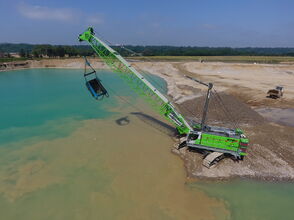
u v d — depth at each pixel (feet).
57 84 178.50
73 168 61.93
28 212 46.70
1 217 45.44
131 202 49.37
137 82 79.15
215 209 47.96
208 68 240.73
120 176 58.44
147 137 81.56
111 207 47.93
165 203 49.26
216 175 58.54
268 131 84.23
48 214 46.14
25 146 74.02
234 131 66.08
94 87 79.15
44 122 95.35
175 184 55.52
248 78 195.00
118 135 82.89
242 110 99.81
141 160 66.18
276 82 176.35
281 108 114.42
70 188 53.83
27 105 119.44
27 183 55.62
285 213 47.32
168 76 213.66
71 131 86.22
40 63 297.33
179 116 71.82
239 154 62.44
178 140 78.74
